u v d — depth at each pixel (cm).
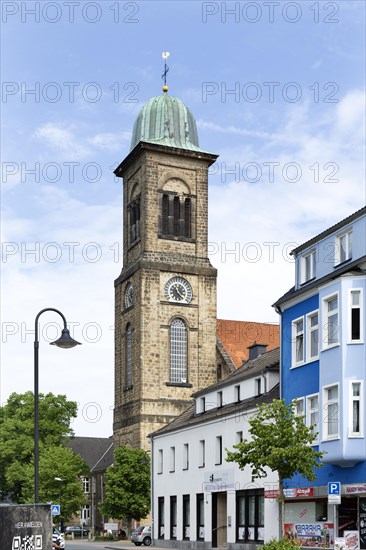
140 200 9662
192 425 6097
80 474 9762
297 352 4481
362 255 3956
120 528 9350
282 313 4659
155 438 6881
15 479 9181
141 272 9238
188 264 9444
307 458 3688
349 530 3894
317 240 4384
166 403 8994
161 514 6712
